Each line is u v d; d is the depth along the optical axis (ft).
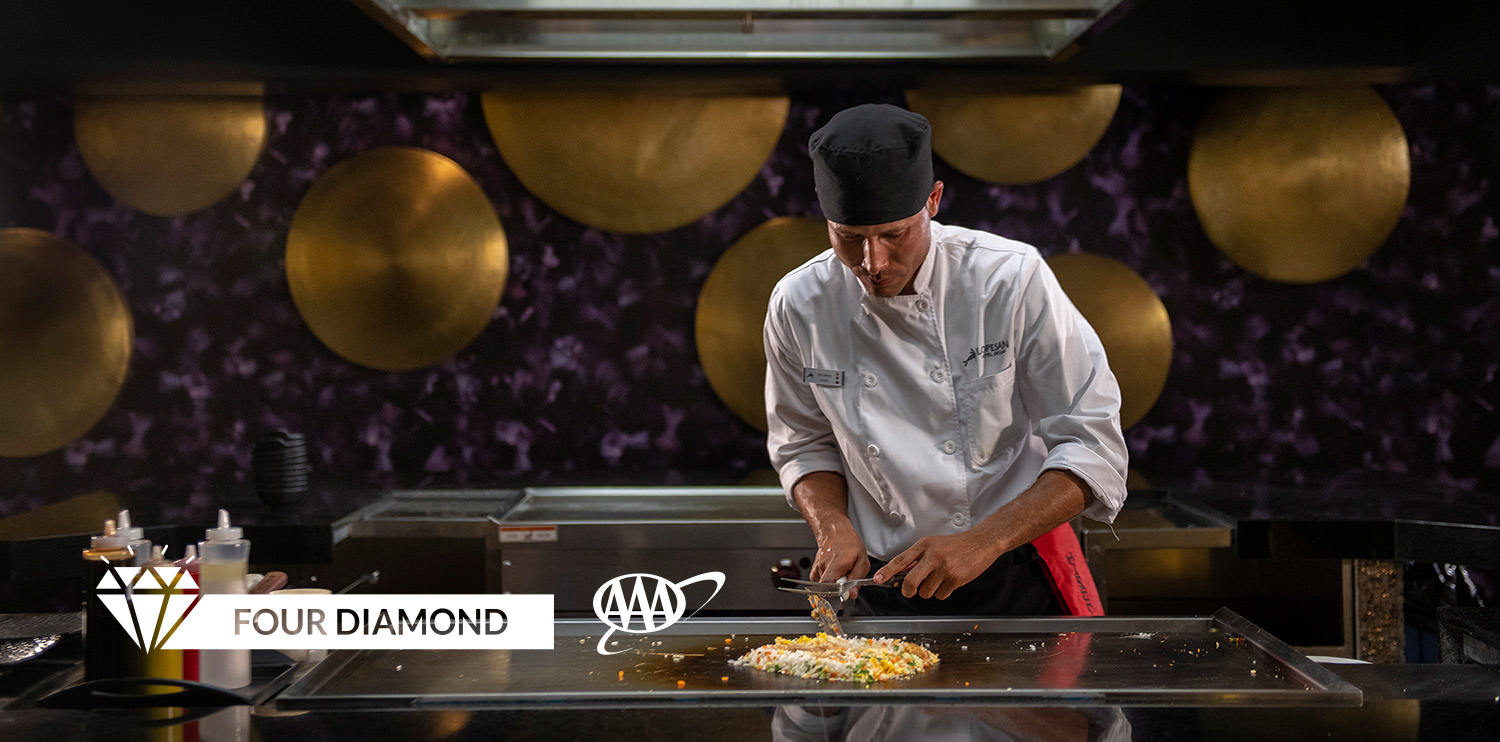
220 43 8.52
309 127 9.75
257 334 9.88
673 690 3.72
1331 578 7.97
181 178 9.75
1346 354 9.78
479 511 8.25
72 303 9.80
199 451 9.93
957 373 5.19
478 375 9.93
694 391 9.95
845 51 7.41
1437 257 9.59
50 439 9.85
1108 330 9.80
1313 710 3.51
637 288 9.88
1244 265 9.75
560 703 3.62
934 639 4.47
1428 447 9.71
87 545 7.15
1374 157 9.56
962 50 7.52
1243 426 9.87
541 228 9.84
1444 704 3.57
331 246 9.79
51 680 4.01
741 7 6.34
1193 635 4.49
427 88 9.33
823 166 4.58
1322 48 8.66
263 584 4.36
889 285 4.84
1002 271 5.12
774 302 5.56
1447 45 8.38
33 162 9.73
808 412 5.68
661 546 7.75
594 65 8.58
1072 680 3.85
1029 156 9.67
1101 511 4.91
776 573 7.48
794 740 3.24
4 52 8.34
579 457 9.98
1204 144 9.68
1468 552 6.86
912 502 5.24
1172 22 8.58
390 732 3.34
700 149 9.68
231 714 3.53
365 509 8.08
